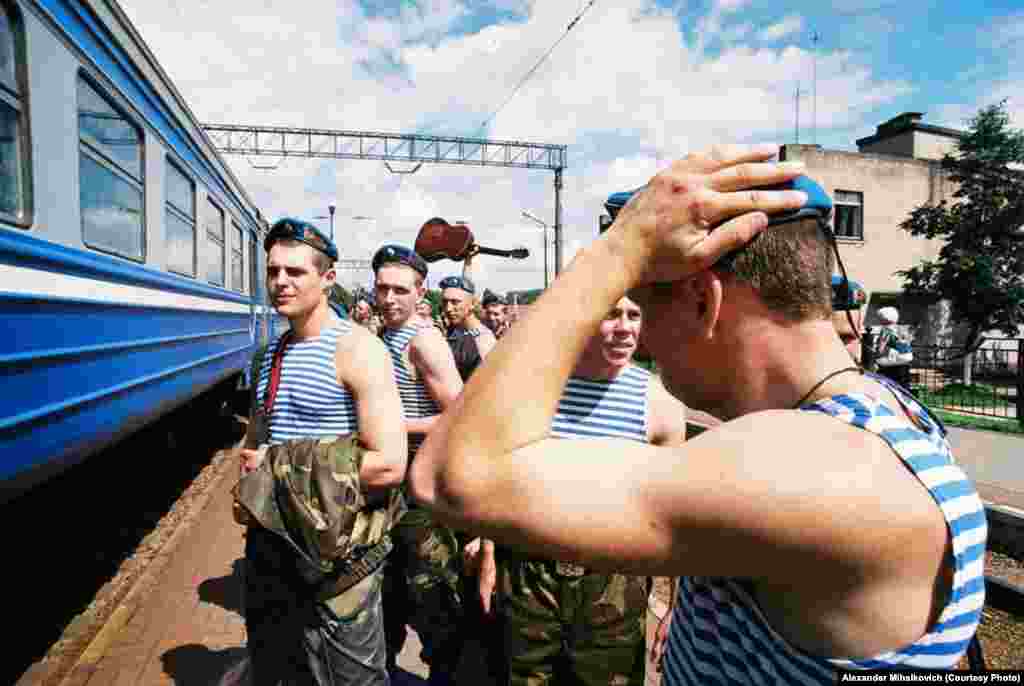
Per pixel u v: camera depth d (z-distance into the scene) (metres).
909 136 20.77
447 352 3.05
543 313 0.84
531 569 2.05
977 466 6.86
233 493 2.02
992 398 11.16
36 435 3.10
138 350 4.65
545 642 2.04
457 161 25.02
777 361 0.84
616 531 0.74
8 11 3.06
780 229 0.82
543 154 25.45
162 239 5.43
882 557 0.67
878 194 17.83
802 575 0.70
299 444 2.03
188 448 9.38
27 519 4.86
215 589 4.38
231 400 11.99
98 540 5.48
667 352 0.93
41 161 3.30
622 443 0.82
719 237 0.79
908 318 18.28
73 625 3.96
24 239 3.05
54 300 3.31
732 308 0.85
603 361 2.21
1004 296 14.84
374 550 2.10
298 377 2.25
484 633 2.66
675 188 0.81
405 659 3.45
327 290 2.38
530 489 0.76
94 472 5.77
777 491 0.68
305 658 2.08
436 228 5.00
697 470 0.73
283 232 2.25
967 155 15.51
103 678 3.28
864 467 0.70
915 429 0.77
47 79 3.38
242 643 3.65
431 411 3.17
